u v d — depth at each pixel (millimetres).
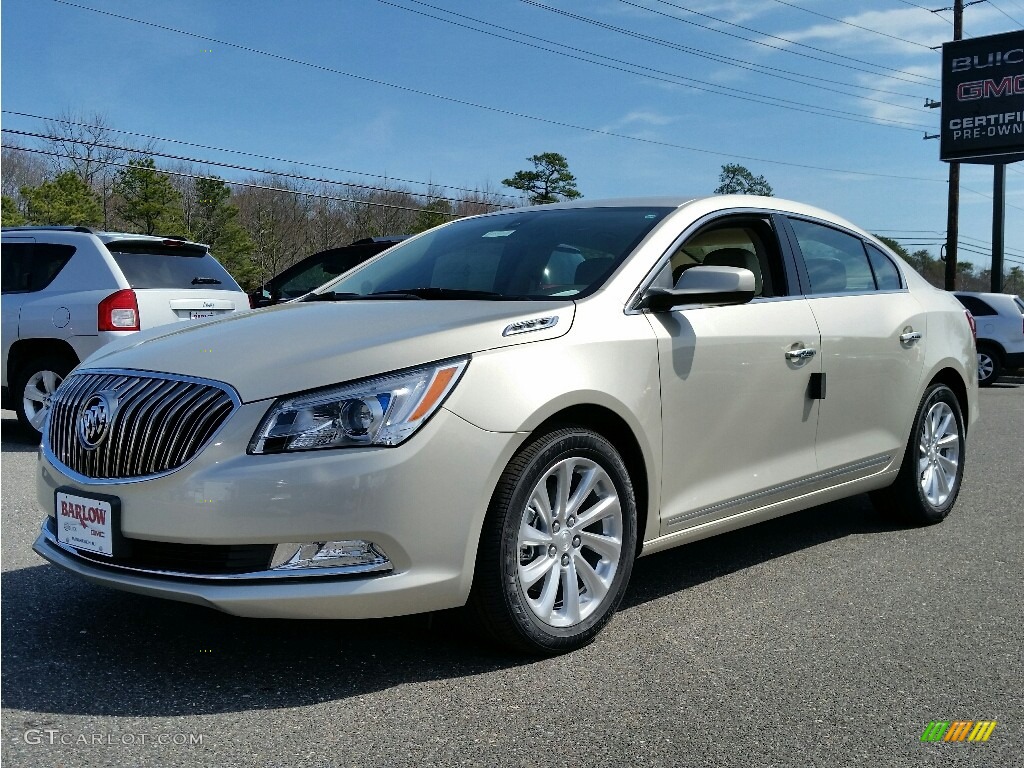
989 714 2908
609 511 3469
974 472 7062
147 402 3043
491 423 3055
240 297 8656
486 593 3123
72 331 7758
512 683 3078
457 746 2646
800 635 3564
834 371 4469
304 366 2998
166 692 2955
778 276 4395
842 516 5516
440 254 4309
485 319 3248
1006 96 27406
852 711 2912
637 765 2559
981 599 4020
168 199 49906
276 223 56312
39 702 2863
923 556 4680
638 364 3533
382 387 2961
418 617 3566
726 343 3900
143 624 3535
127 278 7863
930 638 3549
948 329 5359
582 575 3416
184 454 2936
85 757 2531
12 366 8016
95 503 3051
